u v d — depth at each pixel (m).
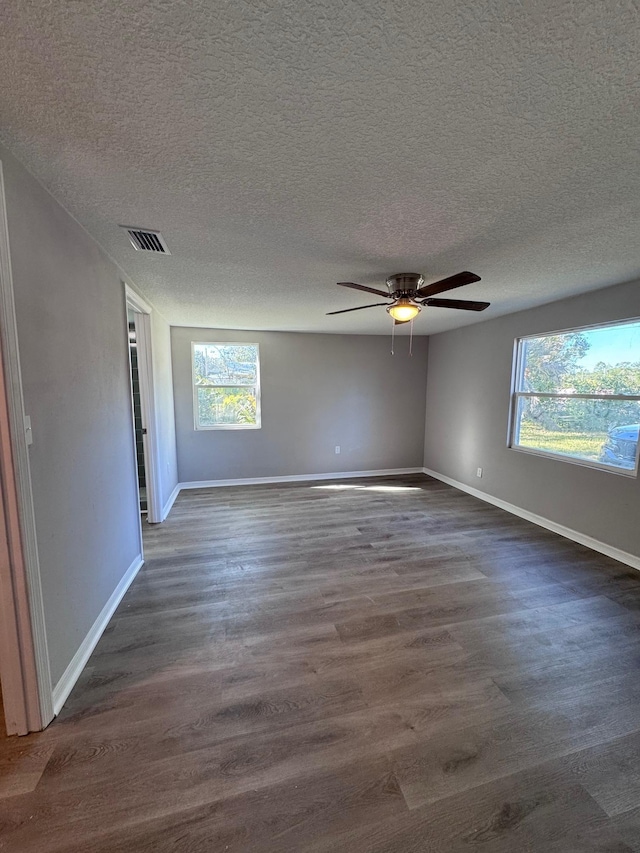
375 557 3.14
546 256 2.44
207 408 5.38
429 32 0.89
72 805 1.26
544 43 0.92
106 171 1.48
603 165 1.43
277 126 1.21
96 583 2.13
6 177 1.34
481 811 1.25
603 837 1.18
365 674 1.85
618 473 3.10
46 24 0.86
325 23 0.87
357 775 1.37
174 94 1.07
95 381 2.18
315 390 5.71
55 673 1.65
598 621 2.28
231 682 1.80
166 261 2.53
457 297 3.53
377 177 1.52
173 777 1.35
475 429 4.93
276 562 3.06
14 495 1.39
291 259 2.48
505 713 1.64
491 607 2.42
